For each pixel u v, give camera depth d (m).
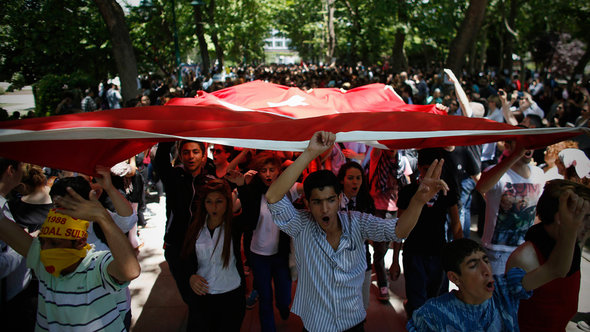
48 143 2.20
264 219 3.62
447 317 2.12
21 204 3.32
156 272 5.23
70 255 2.18
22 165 2.82
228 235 3.13
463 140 3.04
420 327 2.21
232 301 3.25
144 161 7.00
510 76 24.83
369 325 4.08
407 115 2.62
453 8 16.20
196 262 3.19
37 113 15.46
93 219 2.03
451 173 4.40
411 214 2.38
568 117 8.90
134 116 2.77
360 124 2.52
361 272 2.60
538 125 5.17
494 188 3.75
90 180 4.02
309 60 81.62
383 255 4.39
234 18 27.14
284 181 2.28
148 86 16.83
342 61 50.84
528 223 3.72
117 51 11.70
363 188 3.97
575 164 3.70
